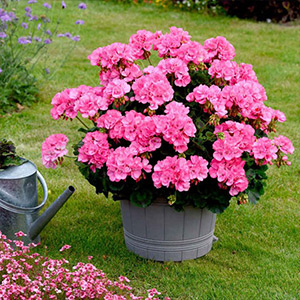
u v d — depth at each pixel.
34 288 2.50
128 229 3.26
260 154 2.84
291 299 2.91
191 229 3.13
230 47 3.26
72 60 7.71
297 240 3.55
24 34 8.71
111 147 3.05
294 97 6.56
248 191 3.01
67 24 9.66
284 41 8.98
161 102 2.84
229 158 2.76
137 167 2.78
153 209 3.04
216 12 10.68
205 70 3.32
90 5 11.27
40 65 7.32
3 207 3.16
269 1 10.16
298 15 10.33
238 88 2.91
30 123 5.55
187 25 9.91
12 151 3.34
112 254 3.31
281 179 4.46
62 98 3.04
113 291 2.73
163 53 3.17
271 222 3.78
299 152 4.99
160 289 3.00
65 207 3.93
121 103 2.91
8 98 5.94
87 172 3.07
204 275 3.11
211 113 2.97
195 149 2.95
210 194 2.94
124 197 3.06
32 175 3.26
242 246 3.45
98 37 8.99
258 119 2.98
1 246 2.93
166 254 3.21
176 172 2.74
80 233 3.55
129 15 10.62
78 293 2.59
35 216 3.36
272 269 3.19
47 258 3.04
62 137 3.03
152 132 2.79
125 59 3.04
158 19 10.34
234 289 2.99
